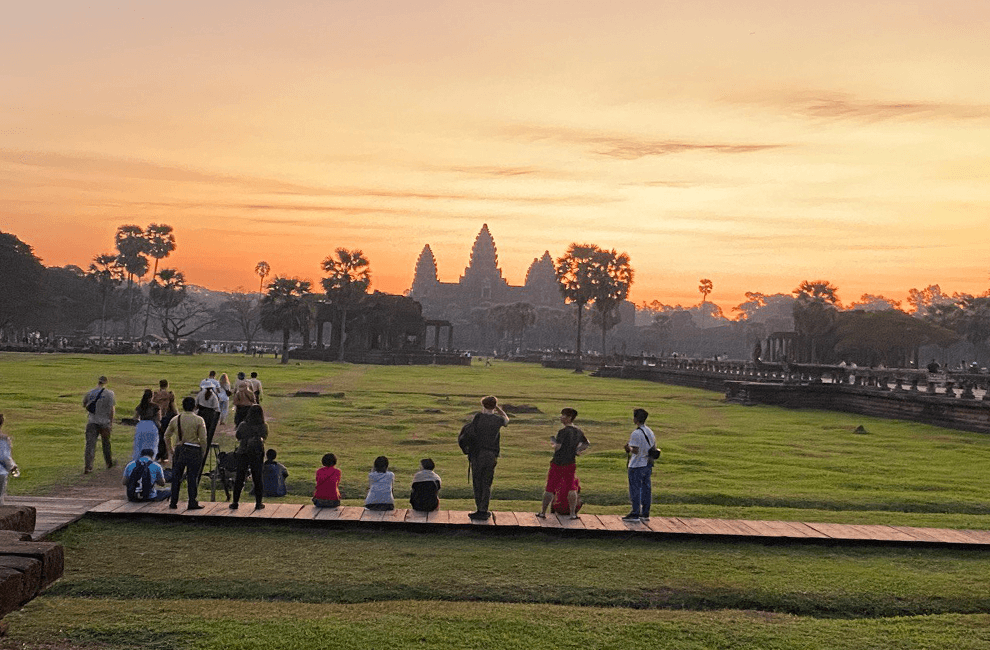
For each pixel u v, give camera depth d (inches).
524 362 6333.7
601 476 799.1
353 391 1952.5
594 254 4367.6
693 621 379.9
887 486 770.2
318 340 4785.9
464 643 342.0
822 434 1248.8
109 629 344.2
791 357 4291.3
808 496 702.5
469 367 4458.7
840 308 4347.9
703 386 2701.8
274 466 647.1
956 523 610.9
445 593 408.8
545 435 1147.9
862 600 415.5
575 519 542.0
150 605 378.9
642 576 443.8
